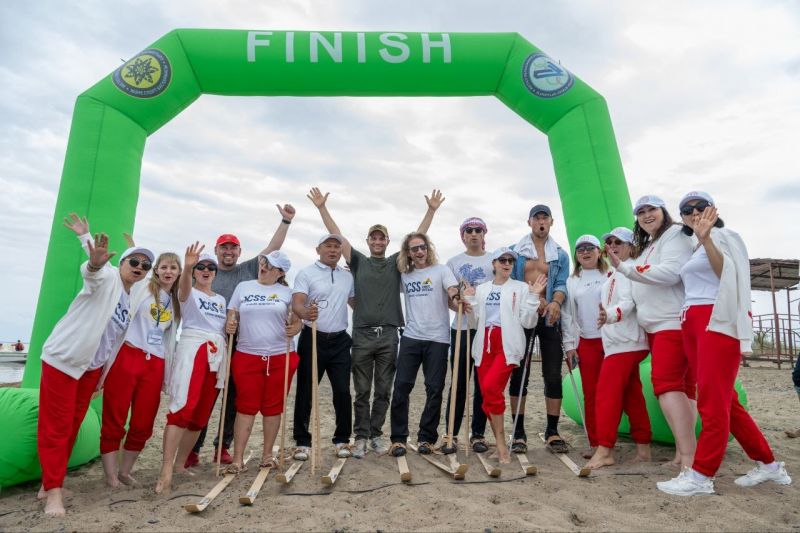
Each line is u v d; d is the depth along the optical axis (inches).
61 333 137.6
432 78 250.4
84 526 118.3
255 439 231.8
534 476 153.3
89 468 178.5
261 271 173.3
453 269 200.2
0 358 1343.5
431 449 180.5
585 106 249.4
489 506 126.5
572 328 189.0
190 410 151.6
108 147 220.1
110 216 213.8
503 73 254.2
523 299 174.6
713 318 131.5
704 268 138.5
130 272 149.5
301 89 249.8
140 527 117.8
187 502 136.6
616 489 139.8
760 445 140.8
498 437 168.1
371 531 112.1
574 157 245.6
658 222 156.4
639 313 157.9
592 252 186.7
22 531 117.3
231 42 240.1
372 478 154.3
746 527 111.9
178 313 164.6
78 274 204.1
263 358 165.6
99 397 193.6
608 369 165.3
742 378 450.6
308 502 134.0
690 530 110.4
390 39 246.7
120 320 148.4
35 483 162.1
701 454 133.7
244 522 120.4
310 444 181.8
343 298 187.8
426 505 127.8
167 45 237.3
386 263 191.8
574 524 117.3
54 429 134.8
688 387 169.6
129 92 228.4
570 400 239.1
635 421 174.1
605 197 237.6
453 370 179.2
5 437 150.0
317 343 182.7
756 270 603.2
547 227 193.2
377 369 188.5
